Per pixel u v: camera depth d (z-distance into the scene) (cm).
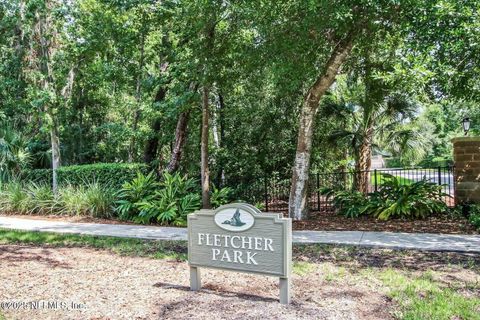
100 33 1173
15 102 1505
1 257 593
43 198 1123
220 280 467
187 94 1077
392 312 362
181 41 1102
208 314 359
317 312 361
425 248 600
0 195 1170
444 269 501
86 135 1792
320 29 775
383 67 1009
